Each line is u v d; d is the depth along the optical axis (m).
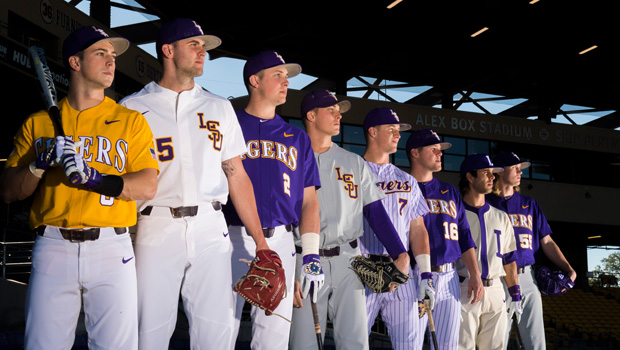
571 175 28.47
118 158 3.16
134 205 3.19
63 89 17.86
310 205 4.34
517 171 7.56
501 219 6.75
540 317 7.34
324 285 4.55
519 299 6.91
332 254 4.58
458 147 27.22
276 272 3.58
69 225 2.99
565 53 27.52
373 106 26.22
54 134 3.16
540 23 25.61
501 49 27.84
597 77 29.14
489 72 29.47
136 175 3.09
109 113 3.25
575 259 31.75
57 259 3.00
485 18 25.45
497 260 6.61
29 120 3.22
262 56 4.30
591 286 27.17
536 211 7.75
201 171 3.49
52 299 2.99
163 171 3.41
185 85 3.62
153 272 3.33
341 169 4.73
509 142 27.83
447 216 5.94
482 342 6.72
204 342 3.41
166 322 3.35
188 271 3.44
